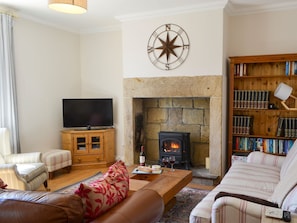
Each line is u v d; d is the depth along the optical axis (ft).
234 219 5.60
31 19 14.48
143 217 4.96
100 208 4.62
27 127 14.52
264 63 13.23
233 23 13.91
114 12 13.93
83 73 18.30
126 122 15.29
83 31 17.85
